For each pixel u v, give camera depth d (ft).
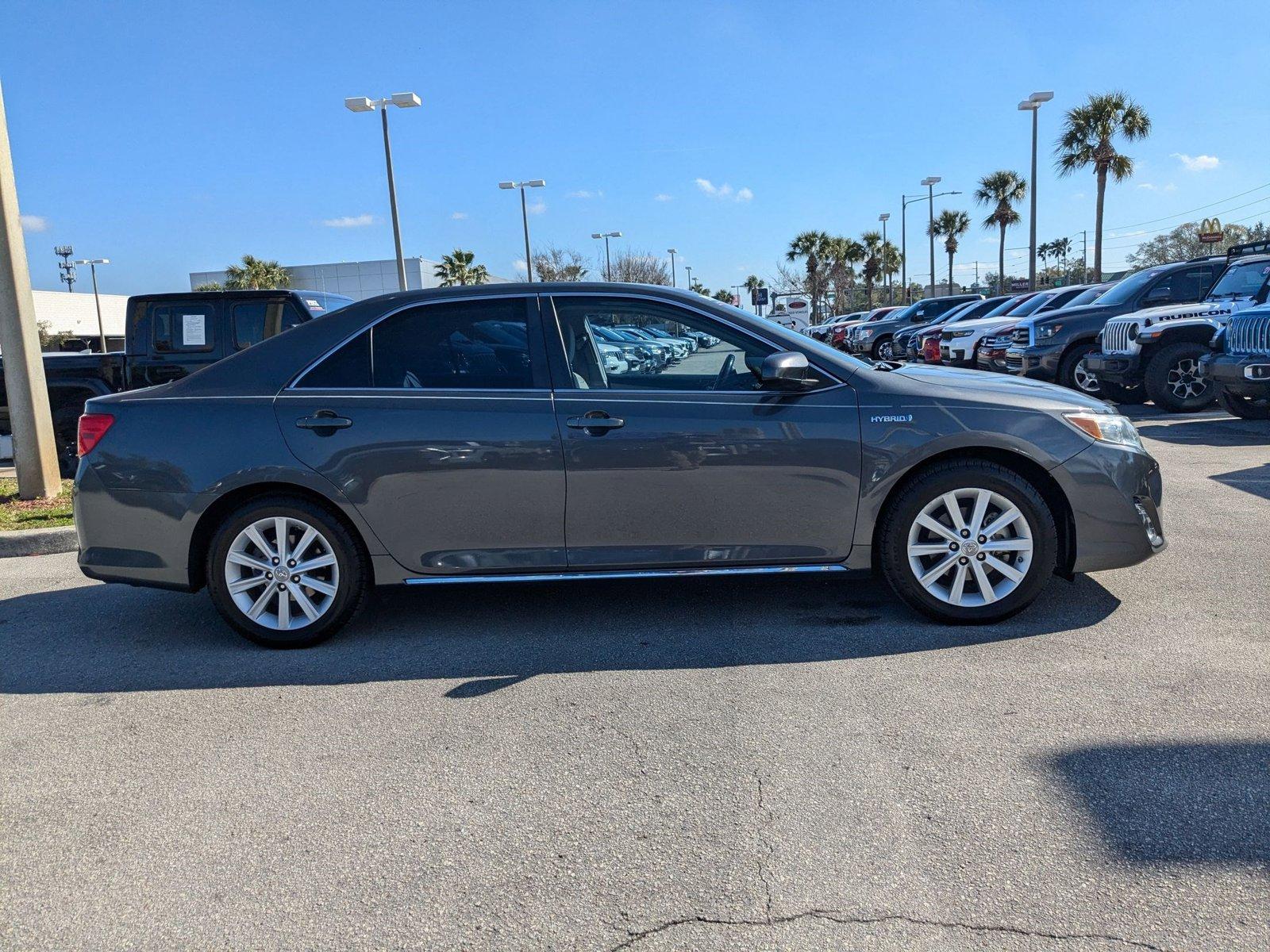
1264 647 12.88
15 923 8.06
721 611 15.58
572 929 7.66
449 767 10.54
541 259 173.88
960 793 9.48
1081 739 10.47
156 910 8.16
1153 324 37.55
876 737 10.77
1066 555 14.34
